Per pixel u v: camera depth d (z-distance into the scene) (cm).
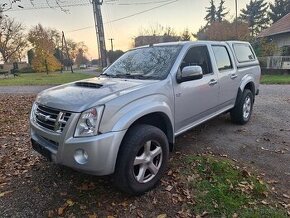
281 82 1595
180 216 297
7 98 1121
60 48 6219
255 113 763
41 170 399
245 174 381
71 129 291
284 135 561
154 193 338
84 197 330
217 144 504
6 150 482
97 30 2836
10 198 330
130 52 501
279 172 398
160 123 383
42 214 301
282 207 315
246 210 307
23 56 5956
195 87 427
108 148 288
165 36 4438
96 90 333
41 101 338
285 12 5434
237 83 575
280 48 2527
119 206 313
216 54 512
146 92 338
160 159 348
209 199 324
